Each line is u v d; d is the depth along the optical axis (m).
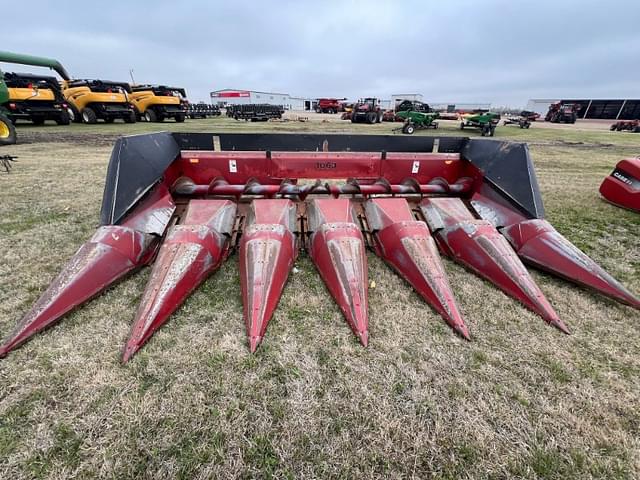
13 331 1.97
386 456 1.47
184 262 2.34
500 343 2.12
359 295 2.26
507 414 1.66
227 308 2.36
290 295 2.53
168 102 23.14
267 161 3.66
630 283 2.95
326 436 1.54
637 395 1.78
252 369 1.88
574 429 1.59
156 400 1.67
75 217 4.20
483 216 3.36
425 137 3.96
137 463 1.40
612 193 5.27
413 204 3.68
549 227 2.90
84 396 1.69
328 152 3.79
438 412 1.66
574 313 2.41
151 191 3.06
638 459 1.46
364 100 32.47
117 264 2.43
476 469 1.42
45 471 1.36
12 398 1.67
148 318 2.04
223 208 3.08
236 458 1.44
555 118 40.97
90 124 19.64
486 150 3.61
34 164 7.70
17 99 15.25
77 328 2.12
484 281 2.76
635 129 27.98
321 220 2.95
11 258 3.09
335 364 1.94
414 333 2.19
